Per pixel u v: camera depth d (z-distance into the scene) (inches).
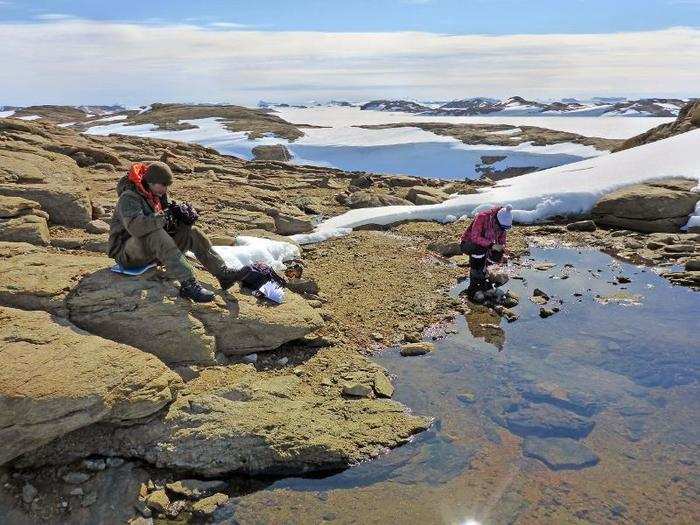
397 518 129.2
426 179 552.4
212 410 153.9
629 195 351.3
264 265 210.8
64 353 146.8
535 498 133.9
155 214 174.9
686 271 276.7
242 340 186.7
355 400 171.6
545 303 247.9
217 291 196.7
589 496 133.9
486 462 147.2
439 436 158.4
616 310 239.5
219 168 493.0
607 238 341.1
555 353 204.1
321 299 242.4
